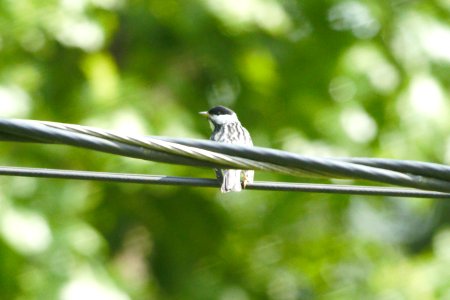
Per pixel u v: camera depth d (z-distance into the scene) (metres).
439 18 15.06
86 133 7.18
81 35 13.27
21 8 13.20
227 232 16.25
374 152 14.83
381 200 17.20
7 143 13.73
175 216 15.94
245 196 16.03
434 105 14.64
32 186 13.14
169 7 14.27
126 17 14.50
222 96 15.40
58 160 13.87
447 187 7.46
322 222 16.48
